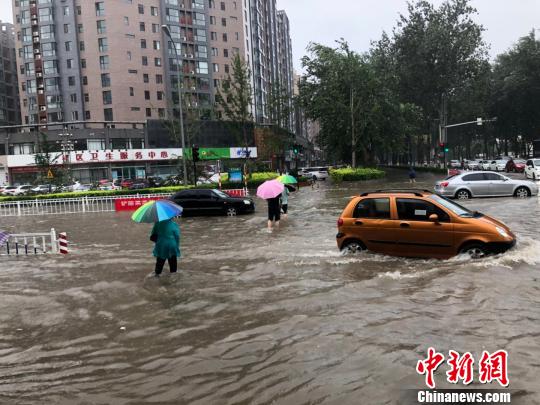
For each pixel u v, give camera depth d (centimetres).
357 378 439
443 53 5216
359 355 490
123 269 1013
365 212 983
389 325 573
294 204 2400
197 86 7369
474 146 11219
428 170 5703
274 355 506
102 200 2830
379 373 446
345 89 4744
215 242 1327
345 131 4788
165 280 888
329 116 4788
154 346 559
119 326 641
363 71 4619
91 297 796
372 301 676
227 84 4947
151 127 6191
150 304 738
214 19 7650
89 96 6900
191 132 5275
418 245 915
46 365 520
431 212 918
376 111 4669
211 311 683
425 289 716
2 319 698
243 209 2089
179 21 7262
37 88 7050
